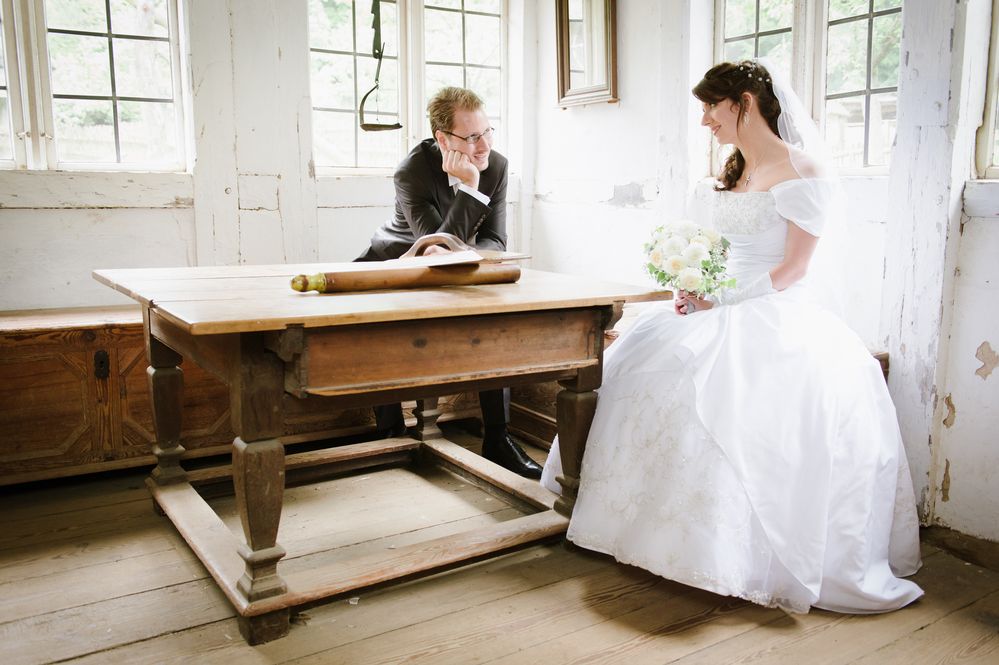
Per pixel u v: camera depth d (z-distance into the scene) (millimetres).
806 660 2139
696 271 2555
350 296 2377
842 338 2568
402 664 2100
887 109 3244
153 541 2857
